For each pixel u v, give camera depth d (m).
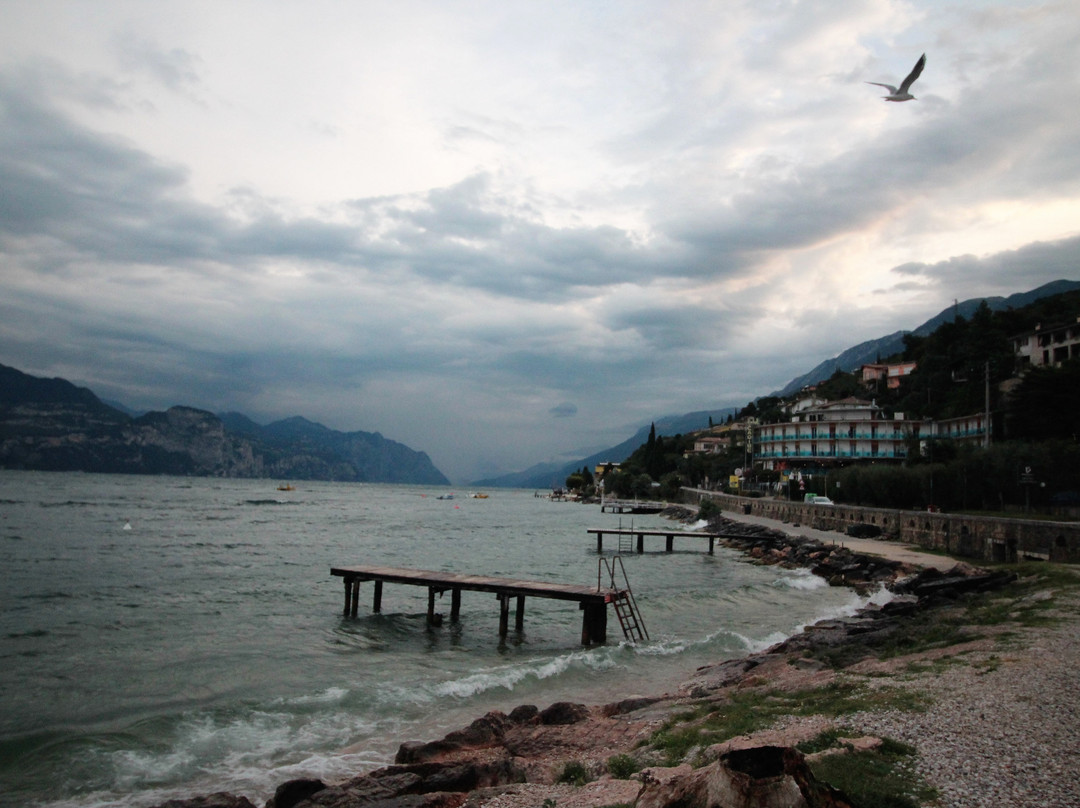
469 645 29.11
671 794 7.62
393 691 21.09
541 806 11.01
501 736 15.98
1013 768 10.00
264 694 20.97
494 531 94.38
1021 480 57.47
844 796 6.97
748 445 143.75
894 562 44.22
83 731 17.53
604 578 49.41
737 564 59.91
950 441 87.06
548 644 29.50
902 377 146.25
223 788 14.54
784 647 24.14
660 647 27.83
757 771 7.00
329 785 13.04
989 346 108.50
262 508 136.75
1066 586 25.91
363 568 35.38
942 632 22.06
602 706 18.67
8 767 15.48
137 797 14.15
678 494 164.62
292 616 33.28
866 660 20.05
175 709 19.41
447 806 11.84
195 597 36.94
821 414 121.69
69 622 29.70
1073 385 73.19
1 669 22.61
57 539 63.84
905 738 11.56
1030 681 14.76
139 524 85.75
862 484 79.00
